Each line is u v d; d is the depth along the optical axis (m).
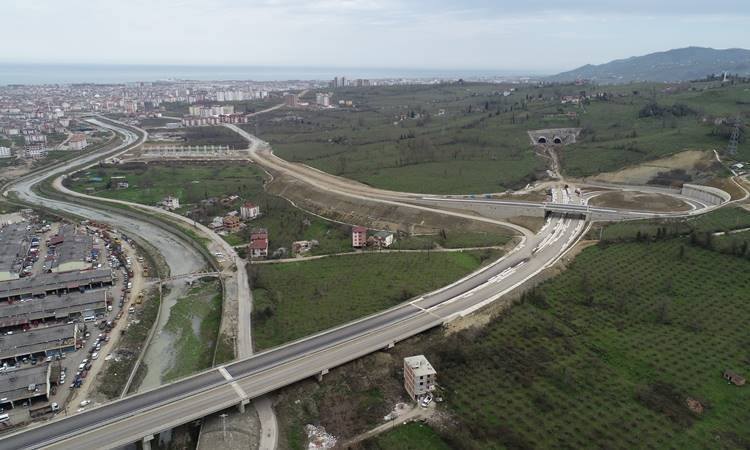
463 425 103.12
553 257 176.62
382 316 143.12
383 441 102.50
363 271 181.88
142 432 98.19
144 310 164.50
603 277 154.62
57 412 114.88
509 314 138.62
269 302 164.12
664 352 121.44
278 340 140.62
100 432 98.31
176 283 189.00
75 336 142.62
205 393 110.56
